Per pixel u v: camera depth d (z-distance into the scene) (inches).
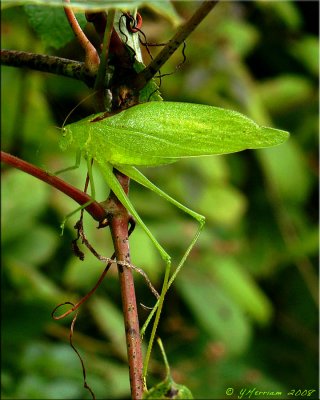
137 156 10.5
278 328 22.3
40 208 15.4
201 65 20.4
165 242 18.5
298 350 21.9
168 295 19.2
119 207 10.4
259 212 22.6
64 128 10.7
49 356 15.0
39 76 17.0
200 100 21.0
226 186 20.0
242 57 23.0
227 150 10.6
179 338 18.8
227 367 18.5
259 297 19.7
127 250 10.2
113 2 9.4
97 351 16.4
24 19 15.8
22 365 14.8
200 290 18.7
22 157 16.8
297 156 22.7
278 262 22.5
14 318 14.9
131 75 10.5
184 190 19.3
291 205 22.8
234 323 18.8
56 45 12.7
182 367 18.0
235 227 21.2
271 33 24.1
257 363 20.9
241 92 21.0
